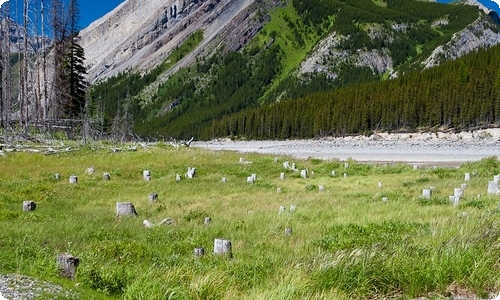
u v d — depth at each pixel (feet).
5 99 146.51
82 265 26.40
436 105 295.69
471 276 25.29
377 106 330.75
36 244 35.53
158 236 40.88
